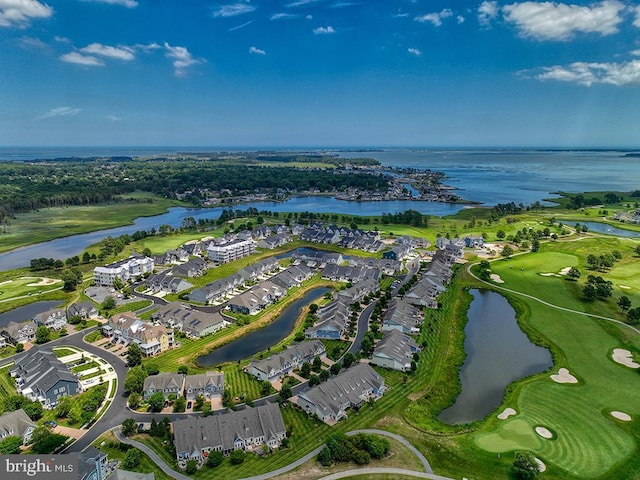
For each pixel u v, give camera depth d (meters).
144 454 85.38
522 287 188.50
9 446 83.50
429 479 80.00
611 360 125.88
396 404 104.69
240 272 193.62
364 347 128.75
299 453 87.25
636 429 94.88
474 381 116.44
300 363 122.44
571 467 83.44
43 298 174.62
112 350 131.38
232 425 90.44
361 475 80.81
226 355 130.75
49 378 104.75
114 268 192.12
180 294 179.62
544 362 126.75
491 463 84.44
